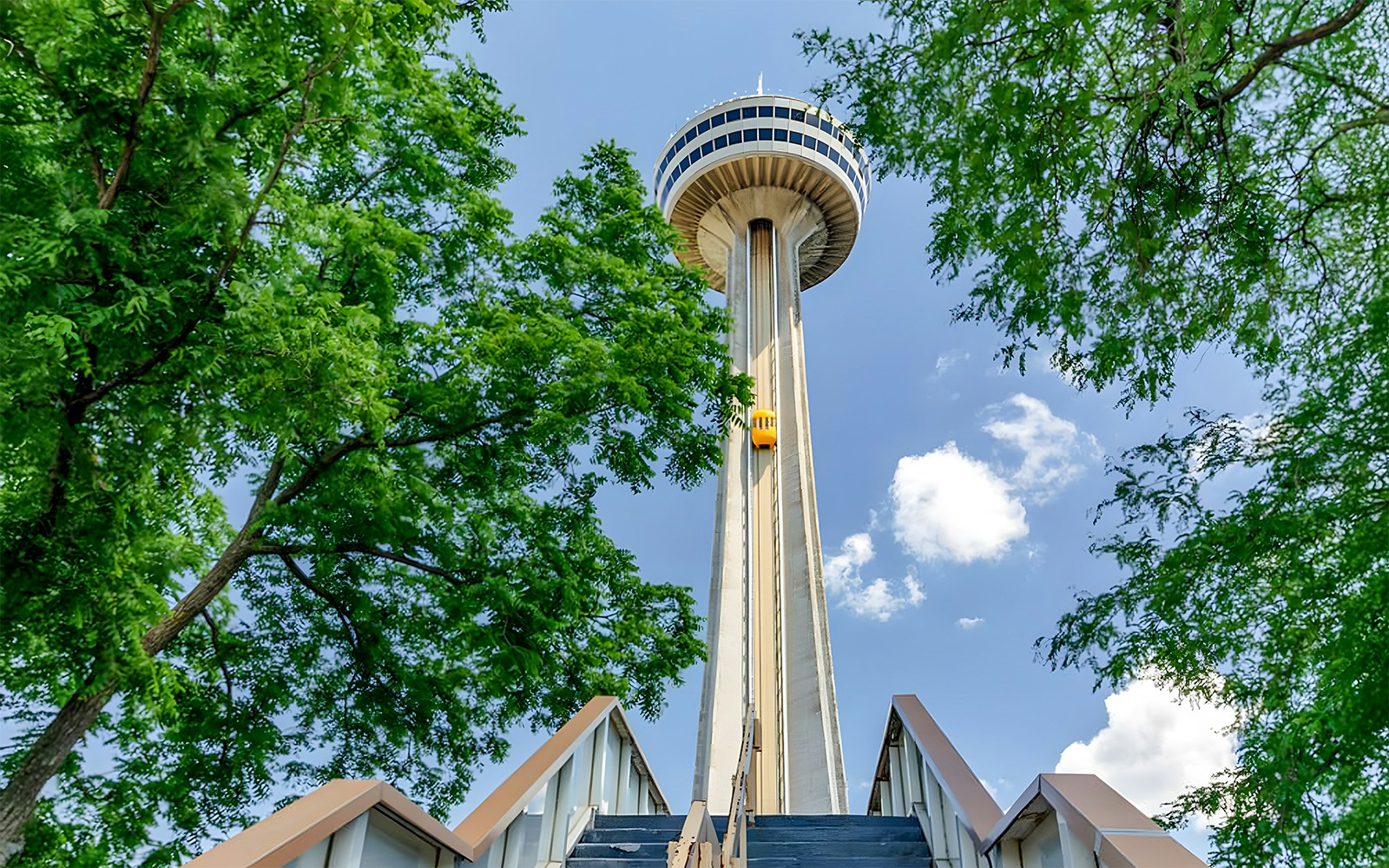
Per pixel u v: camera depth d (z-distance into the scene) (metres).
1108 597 4.39
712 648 34.78
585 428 10.72
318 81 6.27
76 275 5.63
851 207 53.03
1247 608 3.89
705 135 52.16
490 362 9.97
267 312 5.89
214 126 6.12
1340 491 3.70
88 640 6.39
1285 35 4.54
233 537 9.78
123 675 6.41
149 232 6.12
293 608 11.30
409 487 9.82
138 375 6.05
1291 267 5.17
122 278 5.52
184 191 5.96
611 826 8.42
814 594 35.91
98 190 5.96
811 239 54.66
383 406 6.79
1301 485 3.78
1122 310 5.57
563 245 11.51
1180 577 3.99
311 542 10.06
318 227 7.33
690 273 12.66
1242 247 5.18
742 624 35.53
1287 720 3.47
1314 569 3.67
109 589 6.20
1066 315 5.69
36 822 8.19
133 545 6.32
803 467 39.62
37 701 8.27
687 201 53.19
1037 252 5.54
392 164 10.84
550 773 7.01
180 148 5.89
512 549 10.78
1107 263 5.57
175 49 6.10
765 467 40.03
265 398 6.18
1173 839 3.63
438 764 11.30
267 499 9.89
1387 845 3.08
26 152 5.57
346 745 11.08
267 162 7.04
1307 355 4.71
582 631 11.55
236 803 9.98
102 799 9.04
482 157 11.83
